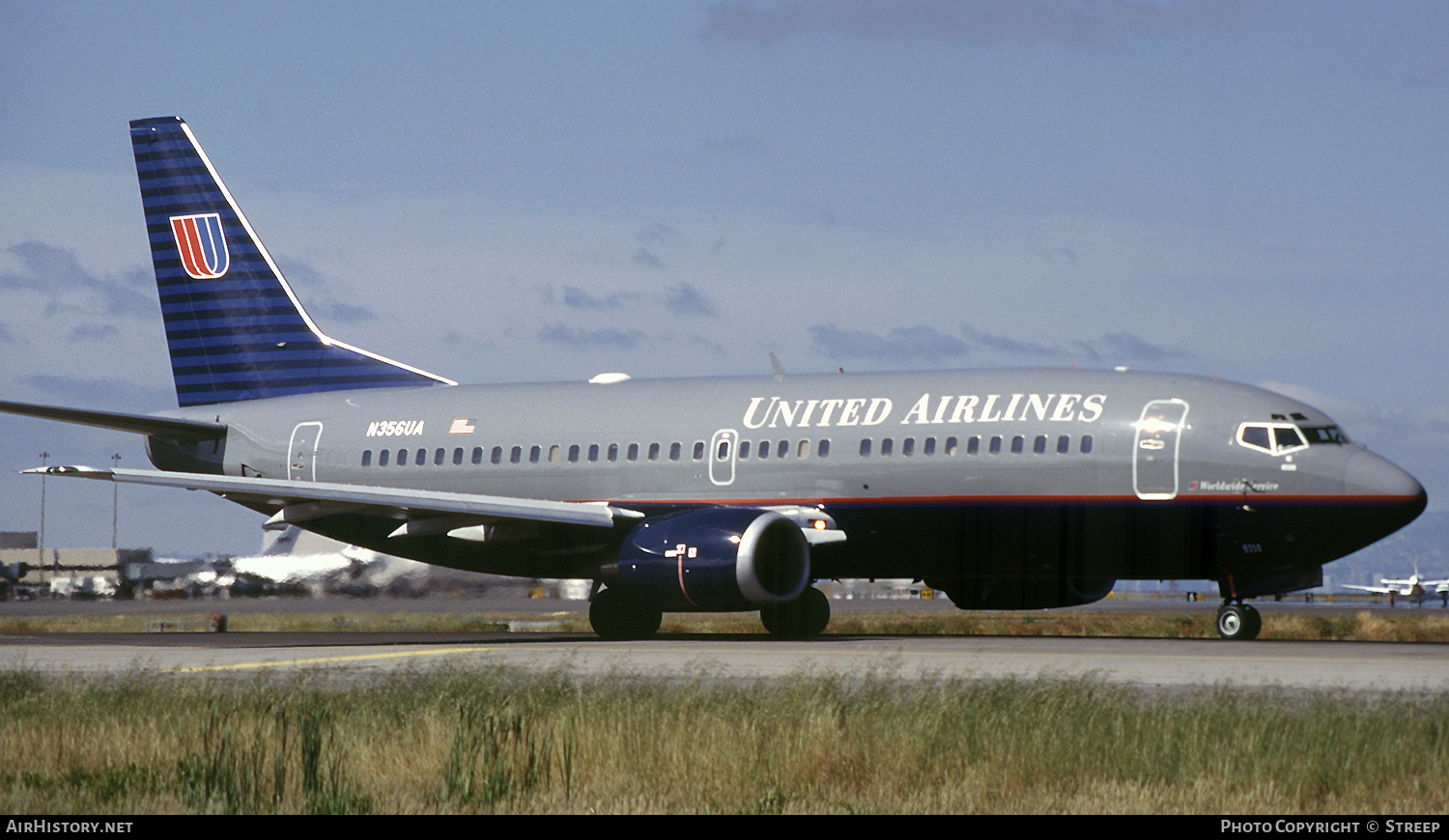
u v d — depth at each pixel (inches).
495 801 1176.8
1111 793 1184.8
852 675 1834.4
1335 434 2650.1
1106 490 2696.9
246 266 3703.3
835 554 2940.5
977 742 1320.1
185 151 3762.3
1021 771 1235.9
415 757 1318.9
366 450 3398.1
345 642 3043.8
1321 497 2576.3
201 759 1301.7
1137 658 2241.6
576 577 3189.0
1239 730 1322.6
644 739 1339.8
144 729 1465.3
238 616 4685.0
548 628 4062.5
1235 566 2684.5
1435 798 1157.1
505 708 1451.8
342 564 5142.7
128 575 5856.3
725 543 2699.3
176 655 2610.7
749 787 1227.9
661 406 3139.8
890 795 1199.6
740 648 2568.9
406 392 3472.0
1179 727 1343.5
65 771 1327.5
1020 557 2795.3
